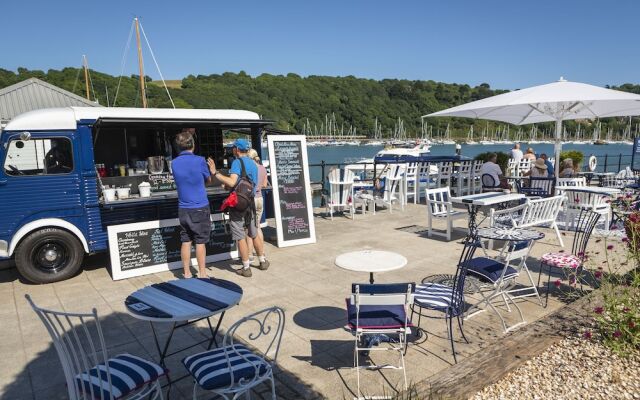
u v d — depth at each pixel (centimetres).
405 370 360
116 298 547
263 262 649
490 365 338
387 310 345
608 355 355
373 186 1155
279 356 389
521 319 456
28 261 593
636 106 908
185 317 278
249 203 605
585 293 520
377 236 854
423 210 1148
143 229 638
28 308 517
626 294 393
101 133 739
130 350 407
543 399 301
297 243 791
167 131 796
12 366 383
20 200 583
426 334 430
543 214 709
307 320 468
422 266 651
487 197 758
